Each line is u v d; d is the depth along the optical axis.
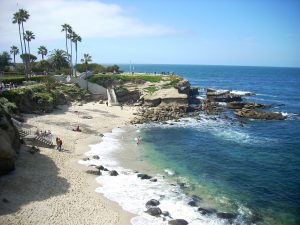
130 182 40.19
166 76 121.62
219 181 42.59
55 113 76.38
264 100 127.38
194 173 45.16
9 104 63.91
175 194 37.44
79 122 70.25
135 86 112.06
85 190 36.72
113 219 30.80
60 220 29.55
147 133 67.88
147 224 30.28
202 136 66.88
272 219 32.97
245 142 63.19
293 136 68.62
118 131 67.94
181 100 94.81
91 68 142.00
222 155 54.34
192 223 30.88
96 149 53.59
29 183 36.06
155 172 44.59
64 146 52.44
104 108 89.38
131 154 52.47
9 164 37.03
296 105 113.81
